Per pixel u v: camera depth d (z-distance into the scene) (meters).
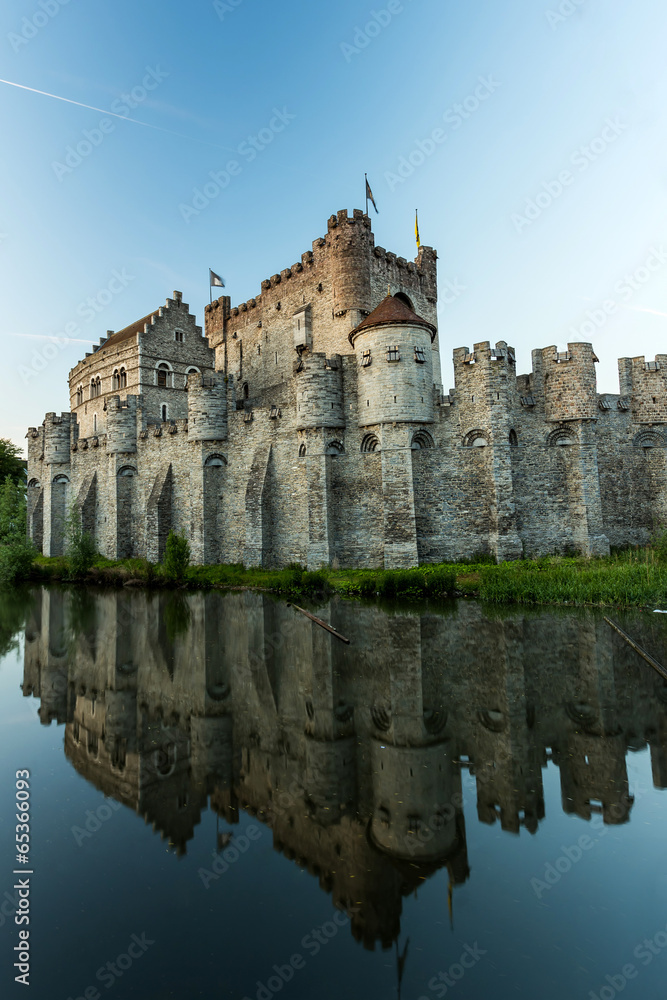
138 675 17.67
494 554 34.09
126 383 59.59
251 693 15.54
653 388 39.72
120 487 48.69
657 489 39.53
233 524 41.84
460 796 9.95
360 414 36.66
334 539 36.84
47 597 34.75
